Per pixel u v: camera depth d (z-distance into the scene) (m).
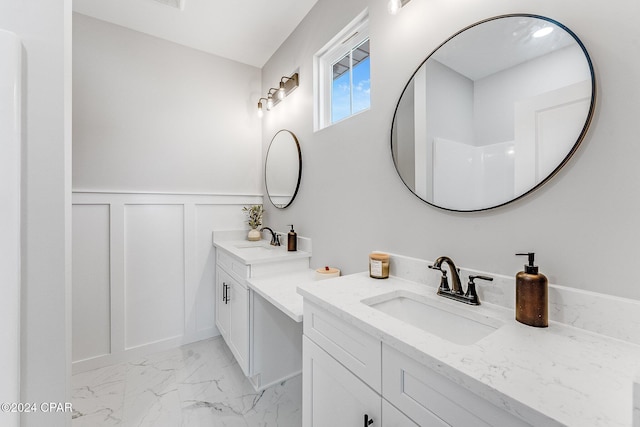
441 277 1.11
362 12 1.53
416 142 1.22
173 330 2.34
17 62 0.68
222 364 2.09
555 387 0.52
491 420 0.54
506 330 0.77
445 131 1.10
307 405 1.11
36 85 0.72
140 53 2.21
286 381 1.90
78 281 1.98
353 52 1.74
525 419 0.48
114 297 2.09
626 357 0.63
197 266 2.45
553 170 0.82
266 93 2.69
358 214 1.57
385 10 1.40
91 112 2.03
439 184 1.13
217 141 2.55
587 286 0.77
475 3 1.03
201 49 2.46
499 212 0.96
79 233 1.98
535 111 0.86
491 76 0.97
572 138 0.78
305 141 2.06
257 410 1.61
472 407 0.57
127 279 2.15
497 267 0.97
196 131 2.45
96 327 2.03
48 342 0.73
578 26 0.78
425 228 1.21
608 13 0.73
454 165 1.07
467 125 1.03
